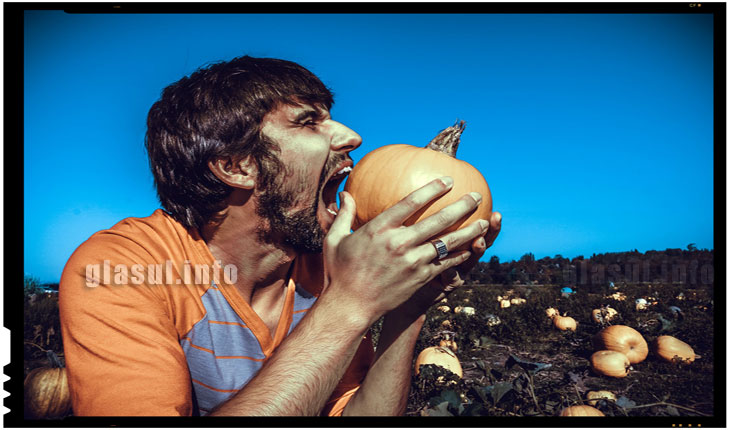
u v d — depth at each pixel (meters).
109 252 1.40
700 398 3.73
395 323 1.81
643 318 7.83
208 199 1.59
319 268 1.92
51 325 4.30
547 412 3.24
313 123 1.64
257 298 1.76
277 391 1.17
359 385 2.00
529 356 5.74
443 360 4.22
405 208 1.28
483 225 1.38
